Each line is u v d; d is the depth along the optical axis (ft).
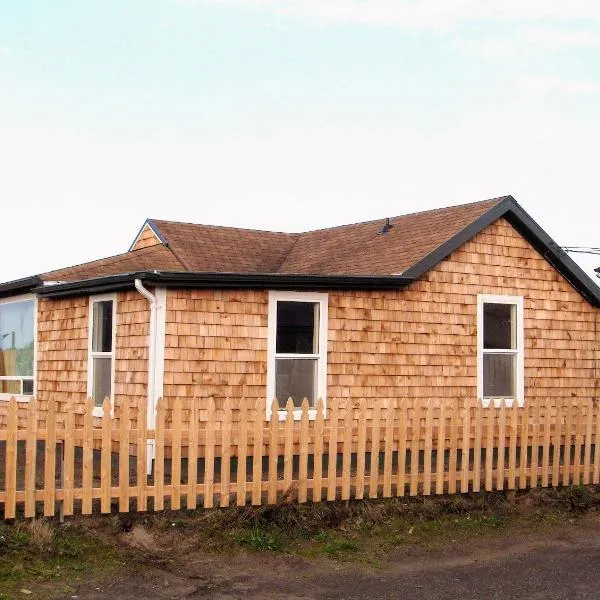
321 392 46.57
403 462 39.75
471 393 51.34
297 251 63.87
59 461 46.29
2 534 30.91
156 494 34.12
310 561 33.30
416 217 58.80
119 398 45.06
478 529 39.19
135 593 28.25
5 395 56.49
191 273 42.55
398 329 49.11
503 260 53.42
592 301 56.90
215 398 43.70
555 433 44.27
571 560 34.94
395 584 30.83
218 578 30.50
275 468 36.52
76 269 53.16
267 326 45.27
